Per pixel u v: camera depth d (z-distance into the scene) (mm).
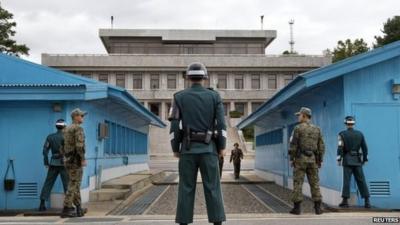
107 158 18594
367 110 13117
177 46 96500
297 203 11602
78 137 11375
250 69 86812
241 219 10609
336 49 88875
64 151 11555
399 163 13070
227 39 96625
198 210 12875
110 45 96125
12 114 13617
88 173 15406
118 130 21219
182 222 7105
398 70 13242
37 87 13039
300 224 9773
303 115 11766
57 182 13461
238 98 86625
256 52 96875
